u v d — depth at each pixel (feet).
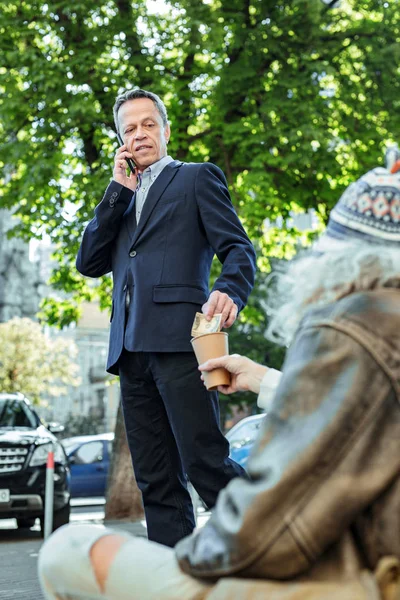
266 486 4.62
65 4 44.88
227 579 4.77
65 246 46.93
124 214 12.92
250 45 46.65
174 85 45.93
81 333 220.84
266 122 45.65
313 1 46.01
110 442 77.66
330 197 47.44
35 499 35.19
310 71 46.73
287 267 5.71
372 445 4.63
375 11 50.06
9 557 27.78
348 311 4.96
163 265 12.17
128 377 12.21
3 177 47.65
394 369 4.73
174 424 11.72
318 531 4.54
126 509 46.70
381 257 5.22
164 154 13.05
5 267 211.82
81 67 44.16
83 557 5.29
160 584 4.99
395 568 4.63
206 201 12.38
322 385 4.77
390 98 48.37
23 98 45.19
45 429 38.65
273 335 5.62
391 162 5.42
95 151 47.14
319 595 4.59
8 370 129.18
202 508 57.67
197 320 8.20
